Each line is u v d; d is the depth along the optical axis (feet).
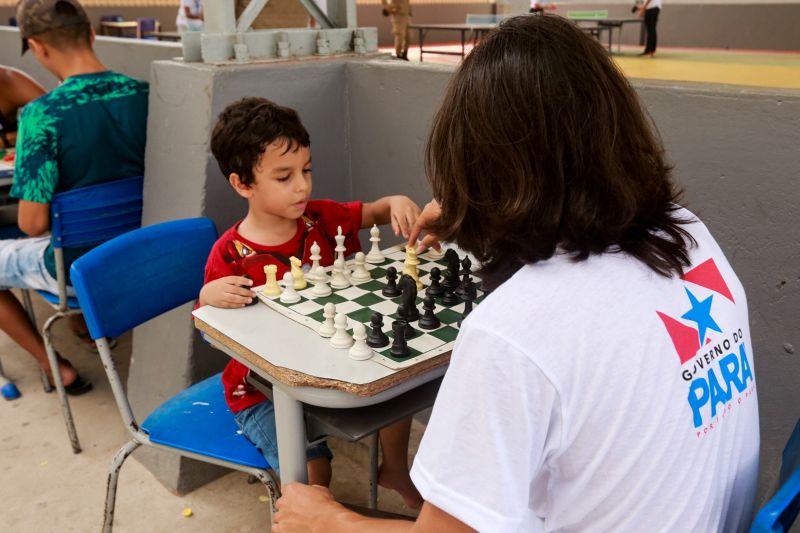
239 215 7.68
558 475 2.95
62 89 7.92
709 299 3.05
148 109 8.27
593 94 2.76
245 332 4.42
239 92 7.29
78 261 5.33
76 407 9.05
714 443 2.93
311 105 7.97
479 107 2.81
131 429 5.52
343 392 3.81
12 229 10.36
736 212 5.32
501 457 2.68
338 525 3.66
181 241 6.16
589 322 2.70
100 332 5.33
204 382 6.34
